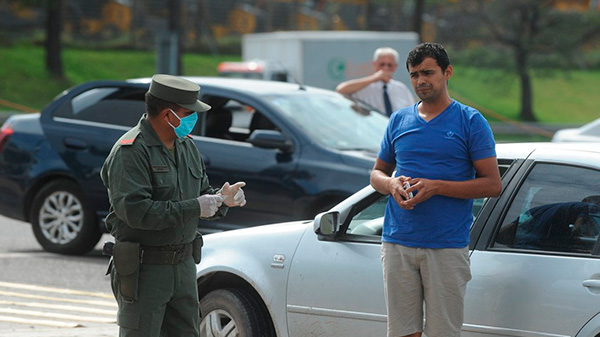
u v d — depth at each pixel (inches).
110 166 522.9
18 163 1209.4
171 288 539.5
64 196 1199.6
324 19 5733.3
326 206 1055.0
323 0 5738.2
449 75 558.6
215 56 5438.0
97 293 999.6
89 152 1168.8
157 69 2245.3
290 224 685.3
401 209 559.2
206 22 5521.7
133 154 520.7
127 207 513.7
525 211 573.0
